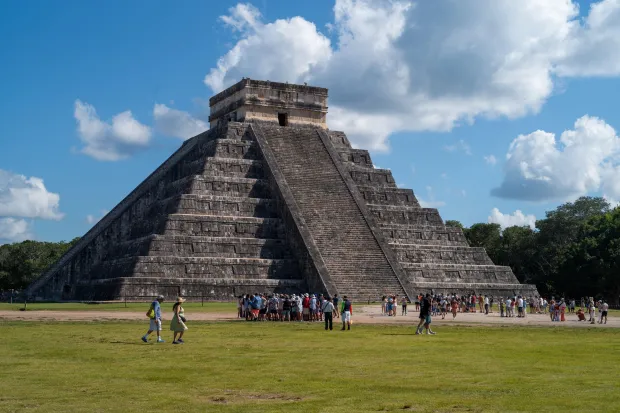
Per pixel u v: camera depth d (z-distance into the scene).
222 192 78.75
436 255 82.62
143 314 50.72
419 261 81.25
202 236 73.12
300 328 39.94
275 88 89.56
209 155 83.00
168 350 27.38
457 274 81.69
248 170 82.19
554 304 53.47
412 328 40.72
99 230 82.62
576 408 16.50
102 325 39.75
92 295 73.19
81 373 21.42
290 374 21.45
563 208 122.56
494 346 29.86
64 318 45.88
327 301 39.56
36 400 17.39
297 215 75.94
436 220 87.44
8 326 38.38
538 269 116.25
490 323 47.69
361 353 26.89
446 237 85.88
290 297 55.84
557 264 106.69
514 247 116.69
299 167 82.88
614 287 94.31
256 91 88.69
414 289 72.31
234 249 73.44
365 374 21.55
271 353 26.69
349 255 73.19
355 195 81.00
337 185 81.94
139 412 16.14
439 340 32.56
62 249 122.31
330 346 29.44
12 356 25.16
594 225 103.00
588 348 29.20
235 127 86.12
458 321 49.78
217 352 26.84
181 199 75.00
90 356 25.28
